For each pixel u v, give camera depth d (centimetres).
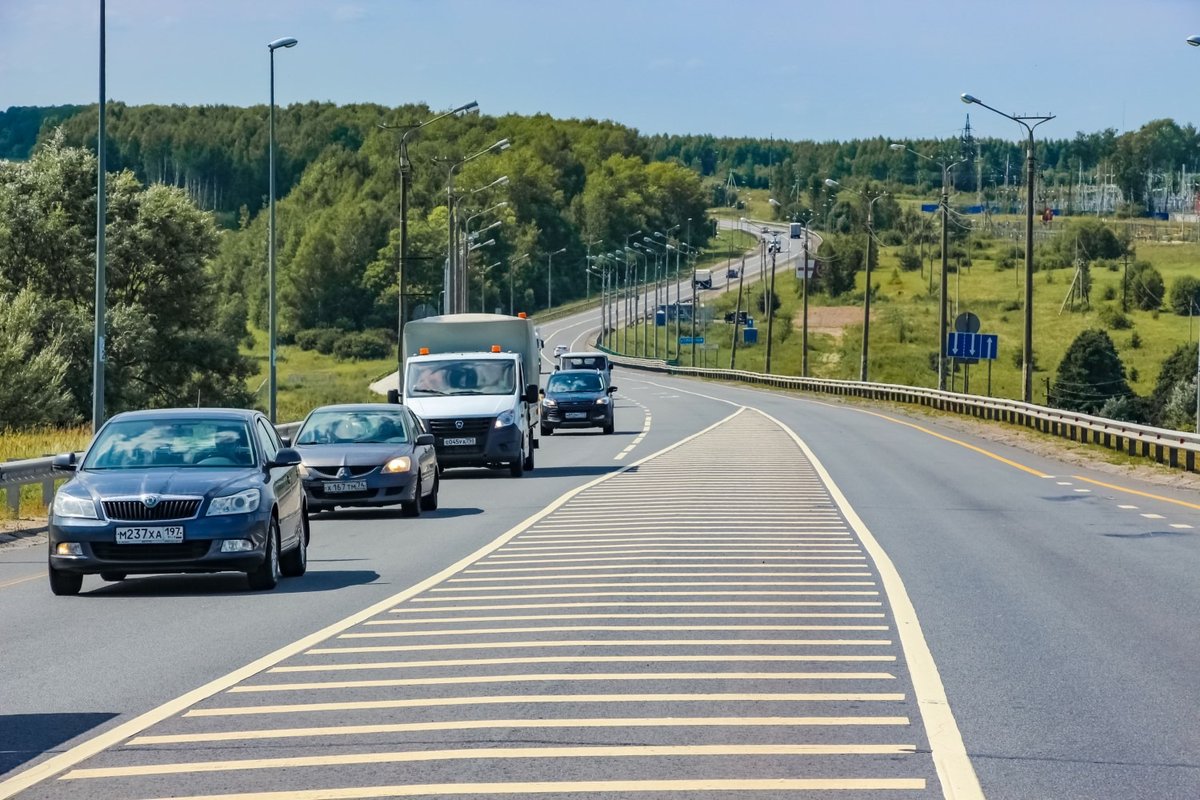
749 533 2658
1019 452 5250
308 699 1269
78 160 9081
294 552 2202
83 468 2138
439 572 2188
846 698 1259
